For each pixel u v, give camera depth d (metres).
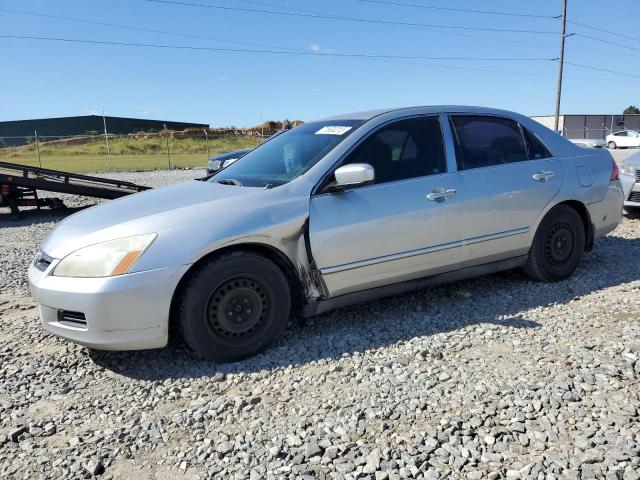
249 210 3.48
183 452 2.54
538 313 4.18
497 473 2.27
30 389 3.25
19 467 2.48
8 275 6.12
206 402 3.00
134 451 2.57
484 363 3.31
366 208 3.80
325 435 2.61
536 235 4.73
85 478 2.38
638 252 6.11
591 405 2.76
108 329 3.18
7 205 11.34
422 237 4.04
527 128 4.85
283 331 3.91
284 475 2.33
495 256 4.52
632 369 3.12
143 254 3.21
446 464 2.36
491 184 4.38
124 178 20.97
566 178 4.84
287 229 3.53
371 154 3.97
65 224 3.72
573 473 2.24
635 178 7.68
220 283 3.36
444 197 4.11
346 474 2.31
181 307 3.33
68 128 65.44
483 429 2.60
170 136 39.72
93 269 3.21
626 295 4.54
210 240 3.29
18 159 33.72
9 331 4.24
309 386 3.13
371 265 3.84
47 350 3.84
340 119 4.46
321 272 3.67
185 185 4.25
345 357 3.48
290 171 3.95
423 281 4.20
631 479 2.19
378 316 4.24
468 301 4.52
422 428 2.63
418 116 4.28
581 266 5.52
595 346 3.47
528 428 2.59
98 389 3.23
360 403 2.89
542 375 3.11
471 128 4.51
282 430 2.68
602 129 42.56
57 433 2.77
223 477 2.34
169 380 3.26
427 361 3.38
